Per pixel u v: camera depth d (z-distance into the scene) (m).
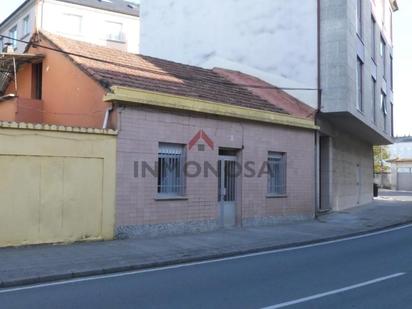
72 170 12.62
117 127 13.41
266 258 11.55
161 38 27.45
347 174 27.06
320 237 15.04
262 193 17.86
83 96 14.80
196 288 8.20
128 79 15.16
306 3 21.59
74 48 16.58
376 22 28.16
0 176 11.54
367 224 18.83
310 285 8.36
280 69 22.09
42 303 7.22
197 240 13.73
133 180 13.71
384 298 7.42
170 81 17.00
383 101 30.48
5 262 10.04
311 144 20.41
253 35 23.33
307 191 20.06
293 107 20.72
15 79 17.56
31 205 11.97
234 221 16.98
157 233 14.23
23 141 11.85
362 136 29.58
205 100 15.59
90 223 12.90
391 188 57.47
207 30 25.34
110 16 43.06
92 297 7.59
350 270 9.78
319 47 21.08
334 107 20.53
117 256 11.02
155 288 8.23
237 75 22.53
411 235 16.03
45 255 10.87
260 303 7.14
